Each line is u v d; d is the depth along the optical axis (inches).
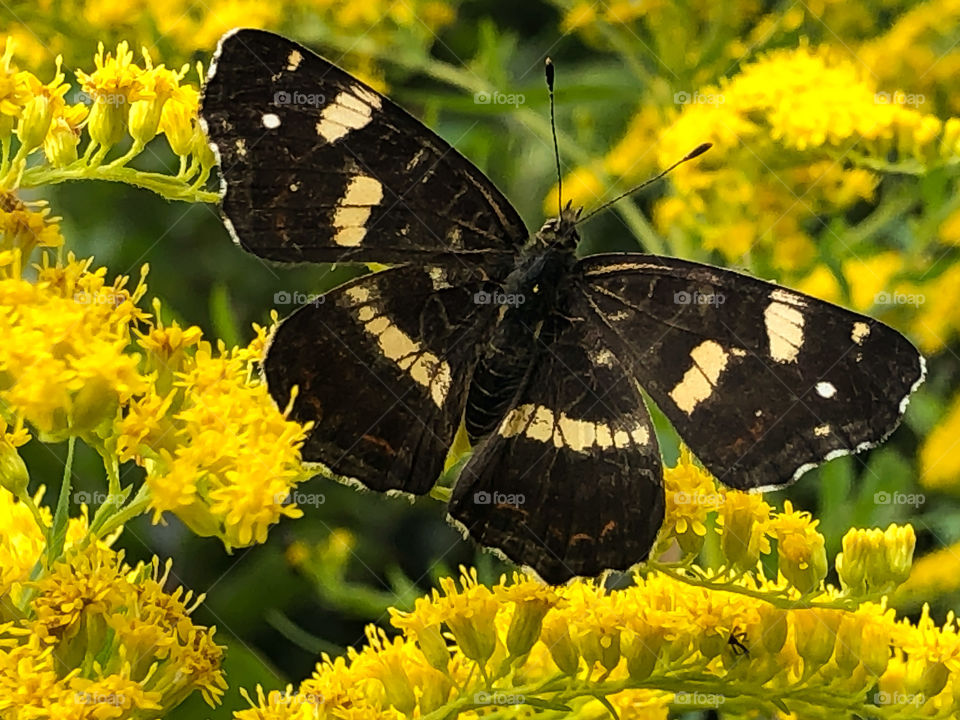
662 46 9.5
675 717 8.6
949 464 9.0
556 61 10.1
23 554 7.9
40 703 7.7
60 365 7.7
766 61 9.3
